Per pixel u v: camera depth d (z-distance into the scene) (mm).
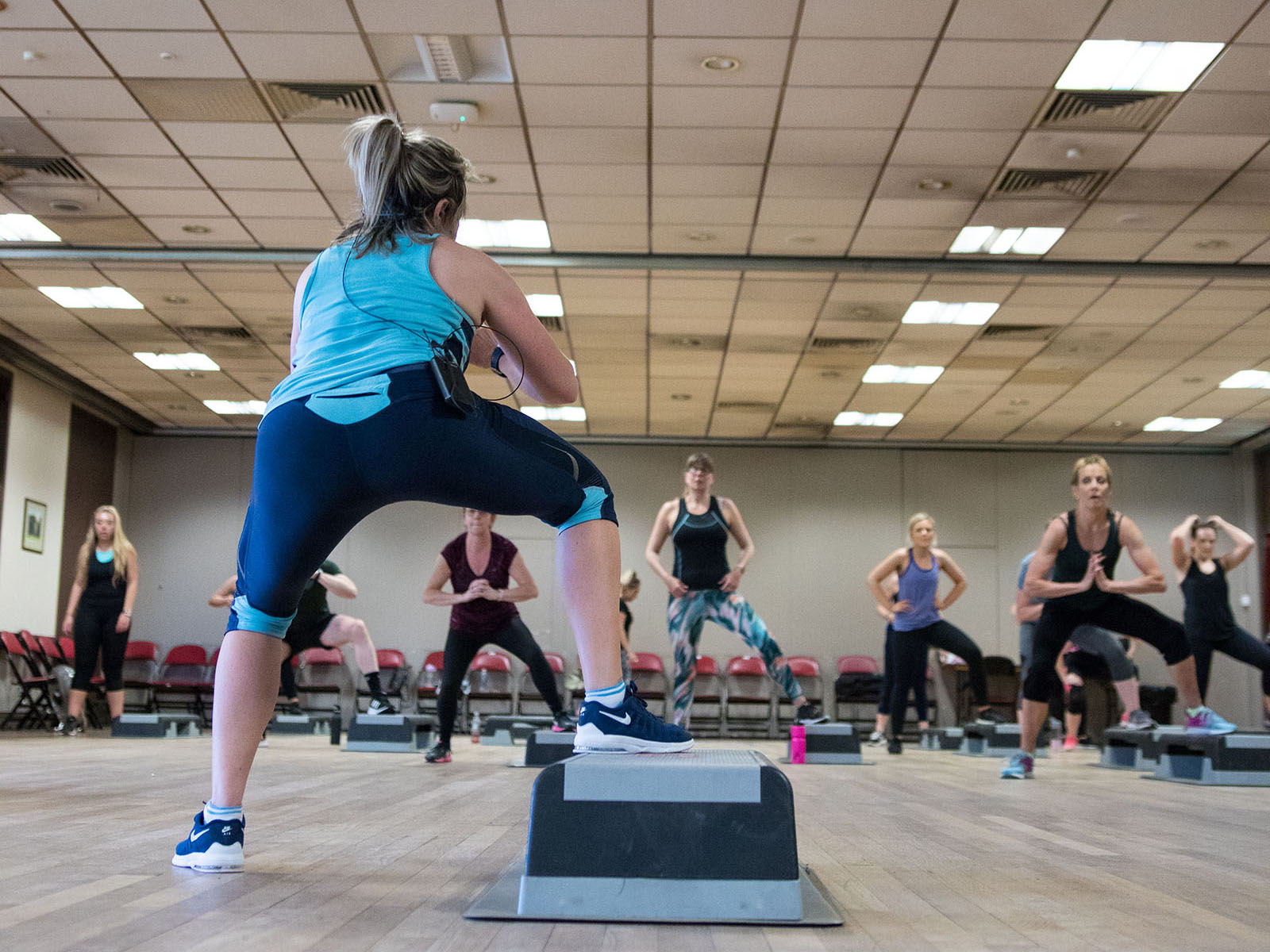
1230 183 7699
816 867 2021
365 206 1726
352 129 1757
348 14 5922
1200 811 3359
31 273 9711
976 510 15453
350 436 1567
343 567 15070
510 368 1813
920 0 5664
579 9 5809
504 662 14211
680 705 6180
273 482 1619
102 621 9266
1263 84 6414
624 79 6480
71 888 1591
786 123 6961
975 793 4070
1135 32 5922
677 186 7906
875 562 15320
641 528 15320
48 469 12891
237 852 1779
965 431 14844
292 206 8430
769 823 1444
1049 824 2883
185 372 12766
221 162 7695
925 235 8703
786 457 15570
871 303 10078
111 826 2408
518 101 6750
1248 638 6379
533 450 1671
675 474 15500
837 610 15180
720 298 10000
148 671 14375
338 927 1351
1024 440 15273
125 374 12898
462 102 6746
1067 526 4934
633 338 11188
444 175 1738
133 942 1236
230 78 6578
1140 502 15375
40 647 11641
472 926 1380
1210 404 13250
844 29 5934
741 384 12812
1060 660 9672
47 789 3516
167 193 8211
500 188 7961
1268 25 5840
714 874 1432
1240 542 6391
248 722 1773
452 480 1601
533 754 5289
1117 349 11258
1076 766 6598
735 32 5980
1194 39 5977
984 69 6309
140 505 15211
